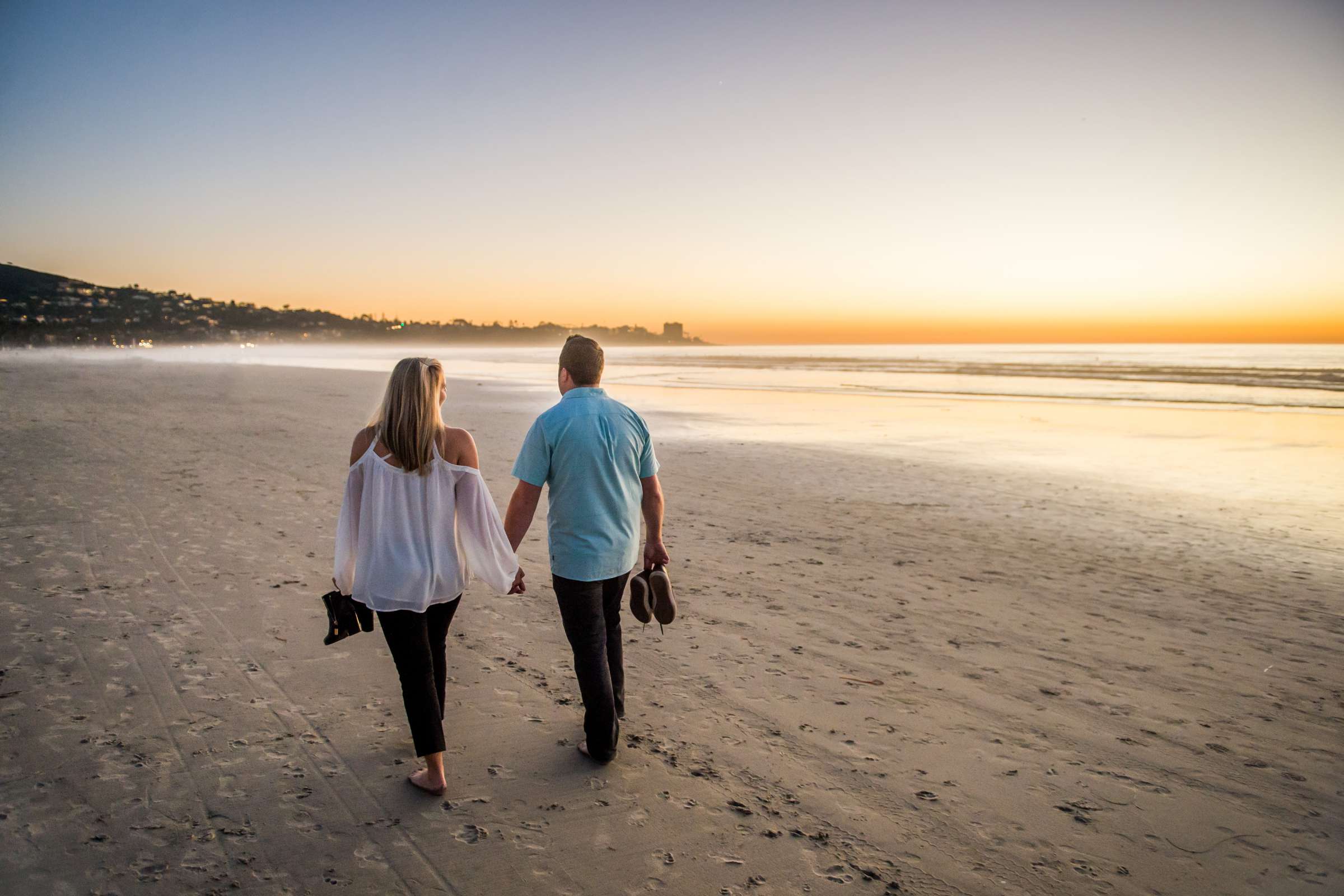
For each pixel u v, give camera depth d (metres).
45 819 2.51
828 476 10.75
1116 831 2.69
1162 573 6.22
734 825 2.66
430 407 2.66
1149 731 3.48
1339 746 3.37
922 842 2.60
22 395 19.39
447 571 2.70
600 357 3.10
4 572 5.11
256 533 6.46
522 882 2.32
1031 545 7.09
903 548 6.91
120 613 4.46
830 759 3.15
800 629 4.73
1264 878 2.46
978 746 3.29
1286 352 115.19
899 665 4.19
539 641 4.43
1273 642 4.68
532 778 2.93
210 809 2.62
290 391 24.38
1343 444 14.36
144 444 11.37
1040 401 24.45
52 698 3.38
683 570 6.00
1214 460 12.48
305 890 2.25
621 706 3.32
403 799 2.75
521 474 2.88
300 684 3.66
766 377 42.69
